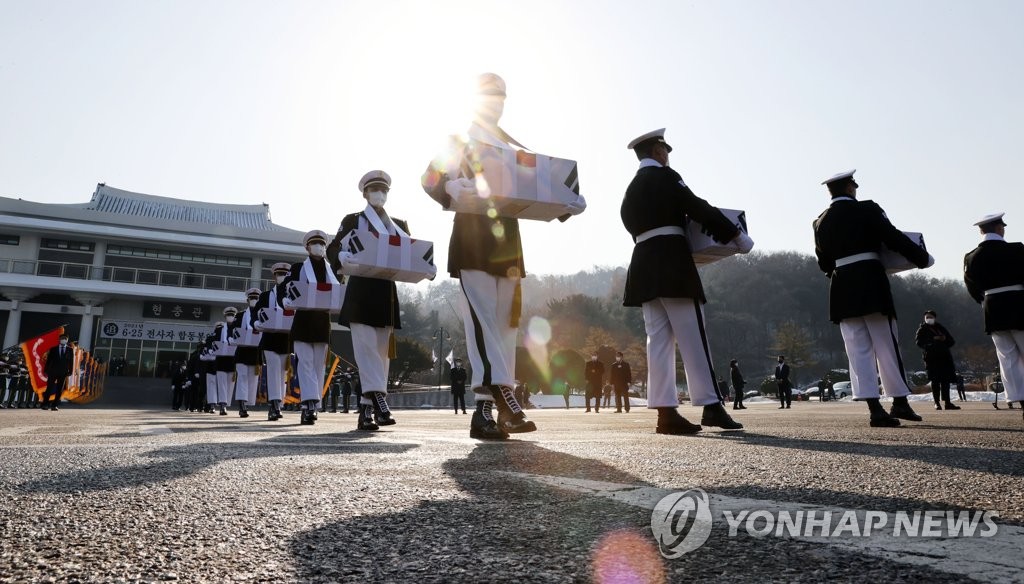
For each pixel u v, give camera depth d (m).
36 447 3.43
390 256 6.10
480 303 4.70
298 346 8.70
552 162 4.32
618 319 83.69
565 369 51.53
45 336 19.53
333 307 8.52
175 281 48.06
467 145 4.21
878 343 6.24
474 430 4.60
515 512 1.60
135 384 42.38
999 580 0.98
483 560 1.16
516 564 1.13
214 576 1.07
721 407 5.01
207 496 1.84
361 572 1.10
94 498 1.78
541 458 2.90
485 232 4.71
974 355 94.75
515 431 4.61
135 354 47.09
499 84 4.83
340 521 1.51
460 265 4.70
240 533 1.38
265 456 3.00
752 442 3.74
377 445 3.83
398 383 62.25
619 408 22.73
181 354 48.06
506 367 4.70
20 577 1.04
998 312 7.16
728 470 2.35
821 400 52.53
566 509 1.63
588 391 24.33
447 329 108.38
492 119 4.80
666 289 4.95
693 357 5.02
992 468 2.32
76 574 1.07
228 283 49.19
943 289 115.69
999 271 7.16
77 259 47.69
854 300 6.20
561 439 4.34
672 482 2.07
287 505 1.71
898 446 3.32
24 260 45.41
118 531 1.38
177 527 1.43
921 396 32.78
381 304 6.77
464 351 85.69
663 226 5.07
